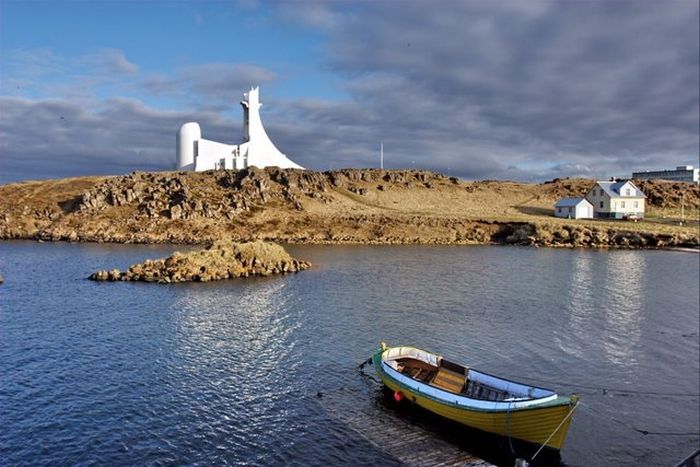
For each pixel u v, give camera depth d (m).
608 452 28.66
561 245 117.44
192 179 156.12
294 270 82.50
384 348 37.41
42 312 55.00
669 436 30.45
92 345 43.88
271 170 163.75
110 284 70.69
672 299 62.69
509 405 28.05
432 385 31.28
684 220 142.25
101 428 29.69
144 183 151.75
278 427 30.27
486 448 28.66
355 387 36.03
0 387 34.84
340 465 26.55
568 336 47.62
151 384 35.81
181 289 67.69
